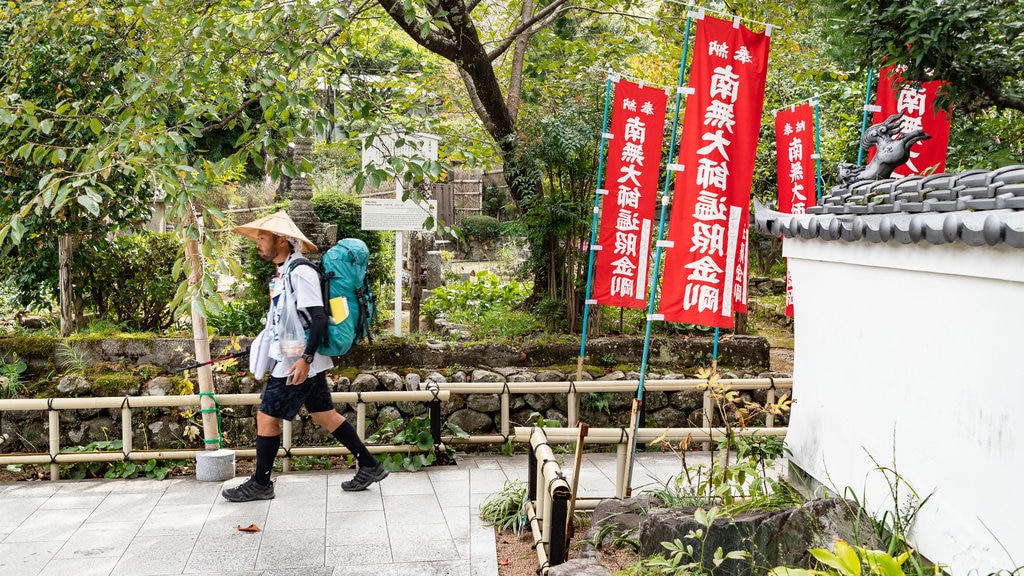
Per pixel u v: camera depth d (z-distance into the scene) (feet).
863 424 11.37
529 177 24.70
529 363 22.90
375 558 13.83
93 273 23.13
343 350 16.72
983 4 14.56
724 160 14.92
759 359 23.70
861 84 25.53
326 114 15.57
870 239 10.64
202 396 18.57
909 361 10.25
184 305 15.46
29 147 16.30
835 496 11.10
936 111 16.97
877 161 12.62
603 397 22.18
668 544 10.50
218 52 15.97
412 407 21.53
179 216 15.07
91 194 13.78
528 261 26.78
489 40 30.81
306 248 16.97
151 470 18.63
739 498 13.34
